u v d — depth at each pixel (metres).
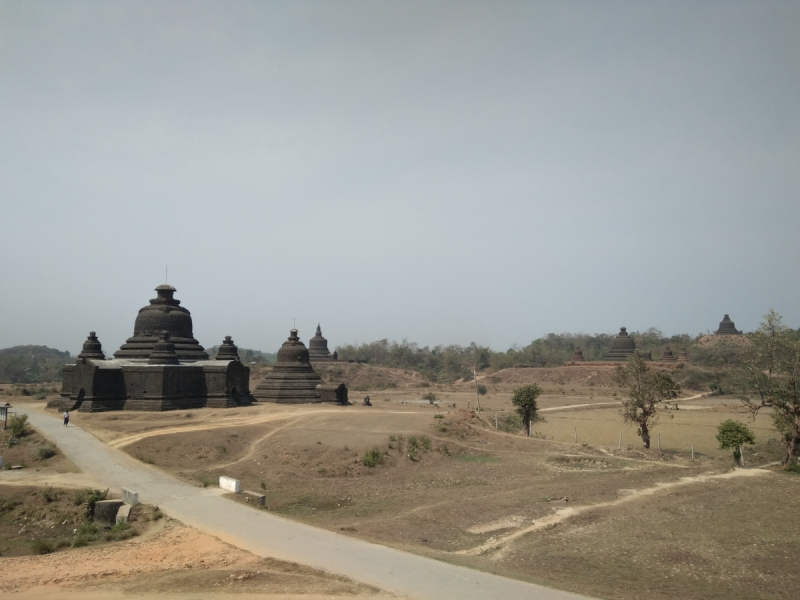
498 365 175.50
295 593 17.52
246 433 50.84
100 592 18.38
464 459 47.28
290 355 78.94
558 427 68.12
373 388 130.12
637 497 33.66
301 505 33.44
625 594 19.30
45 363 194.62
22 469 38.81
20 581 19.86
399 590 17.80
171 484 34.31
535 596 17.50
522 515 30.14
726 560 23.25
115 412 61.69
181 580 18.92
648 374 54.28
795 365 43.94
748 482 37.34
